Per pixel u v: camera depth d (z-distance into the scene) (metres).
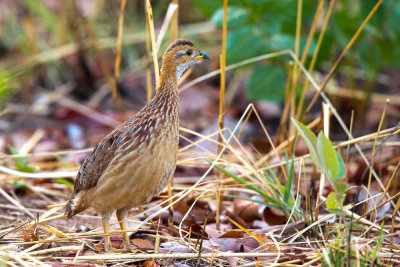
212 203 10.02
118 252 7.66
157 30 17.20
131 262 7.34
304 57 10.70
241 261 7.40
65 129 14.11
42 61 15.90
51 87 16.28
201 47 16.94
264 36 13.09
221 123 9.39
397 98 14.91
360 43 14.12
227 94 16.05
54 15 17.58
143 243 8.02
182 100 15.93
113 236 8.27
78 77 16.23
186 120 14.99
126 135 7.58
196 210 9.31
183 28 17.12
